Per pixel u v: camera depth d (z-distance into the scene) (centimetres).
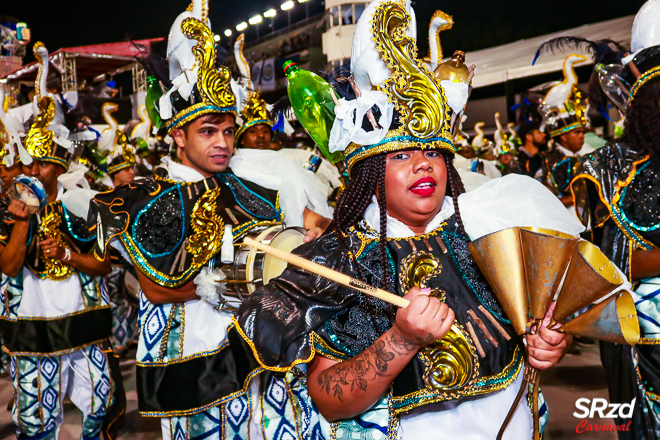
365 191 148
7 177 359
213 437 245
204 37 250
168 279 245
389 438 140
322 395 136
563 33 1027
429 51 195
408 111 142
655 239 231
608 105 292
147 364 252
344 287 140
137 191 259
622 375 242
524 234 133
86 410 340
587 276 127
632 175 237
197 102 250
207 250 243
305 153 398
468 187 331
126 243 252
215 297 236
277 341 136
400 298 127
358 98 145
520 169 702
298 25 861
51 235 334
